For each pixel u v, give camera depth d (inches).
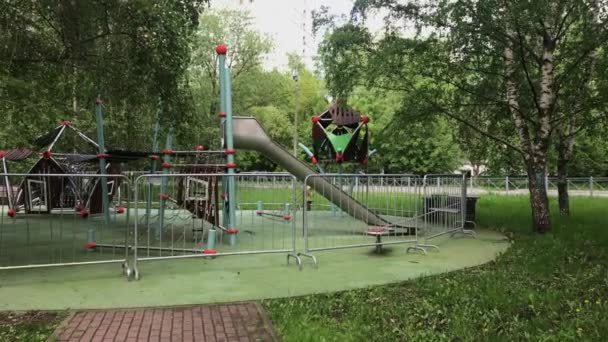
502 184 1007.6
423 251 307.1
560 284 219.6
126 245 233.3
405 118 443.8
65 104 333.1
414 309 185.8
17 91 243.1
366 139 581.3
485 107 459.5
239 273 246.4
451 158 1427.2
